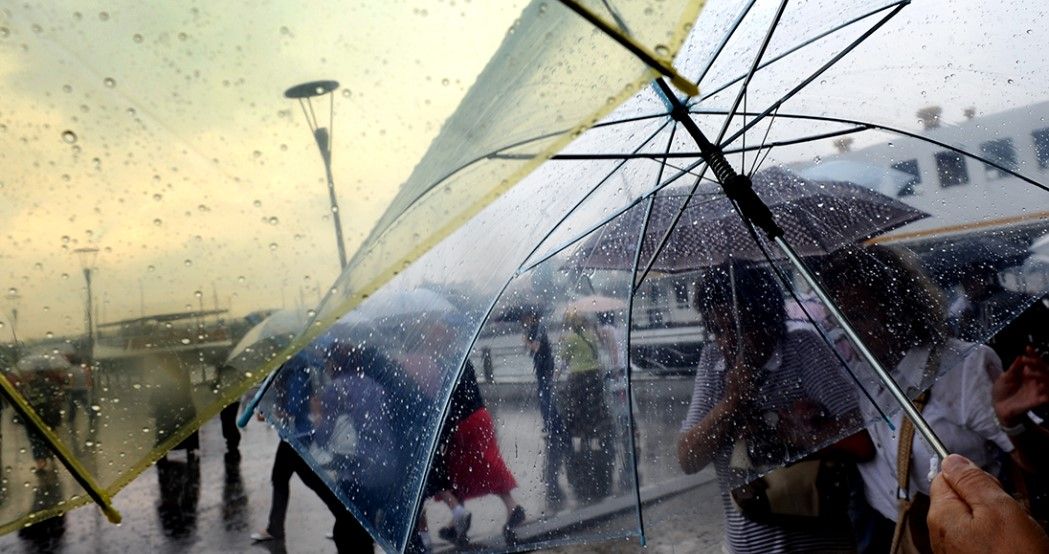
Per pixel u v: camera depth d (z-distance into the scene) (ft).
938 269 8.09
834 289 8.05
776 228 6.84
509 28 4.48
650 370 8.09
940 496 4.95
